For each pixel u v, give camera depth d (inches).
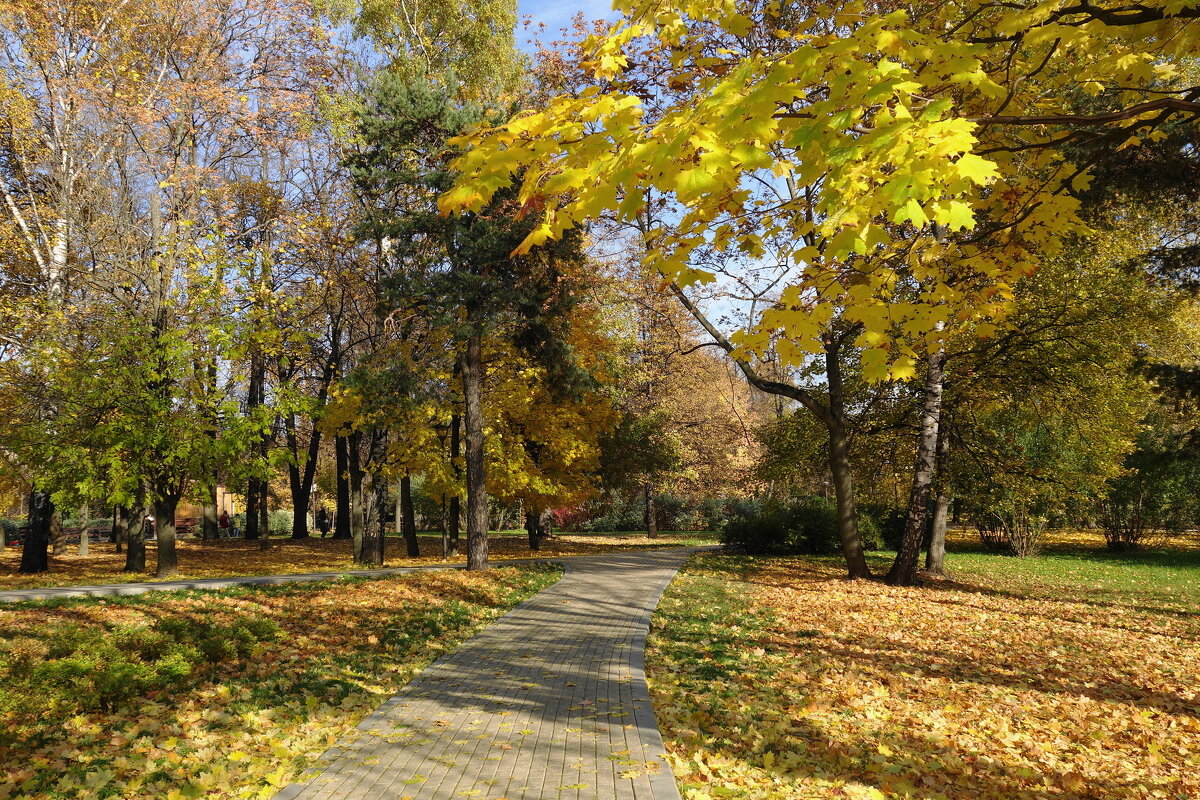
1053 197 162.9
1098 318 636.7
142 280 781.9
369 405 778.8
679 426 1444.4
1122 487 1032.2
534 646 365.4
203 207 872.3
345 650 372.2
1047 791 187.9
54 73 768.3
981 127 164.4
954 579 725.9
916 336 150.9
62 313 734.5
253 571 789.9
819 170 117.6
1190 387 486.0
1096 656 362.6
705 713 247.1
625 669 308.2
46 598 525.0
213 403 749.9
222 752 211.8
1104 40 164.9
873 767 198.5
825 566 800.9
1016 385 692.1
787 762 199.2
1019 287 638.5
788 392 675.4
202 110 837.2
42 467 722.2
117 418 698.8
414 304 749.3
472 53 998.4
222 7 859.4
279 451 757.9
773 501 1020.5
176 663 279.6
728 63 148.3
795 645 376.5
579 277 797.9
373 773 188.2
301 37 901.2
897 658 349.1
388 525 1818.4
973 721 250.7
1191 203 468.8
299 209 928.9
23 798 175.6
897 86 109.1
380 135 724.0
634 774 183.9
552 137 125.0
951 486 791.7
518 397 922.1
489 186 121.1
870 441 801.6
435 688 279.9
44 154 770.2
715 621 450.3
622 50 155.9
